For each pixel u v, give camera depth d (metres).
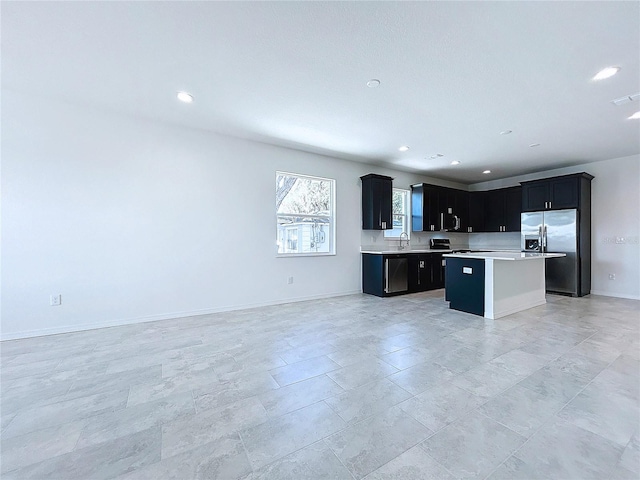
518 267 4.11
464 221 6.79
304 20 1.91
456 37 2.06
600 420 1.63
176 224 3.76
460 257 4.05
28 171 3.00
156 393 1.94
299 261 4.78
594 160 5.18
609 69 2.43
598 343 2.79
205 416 1.69
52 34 2.04
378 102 3.04
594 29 1.97
